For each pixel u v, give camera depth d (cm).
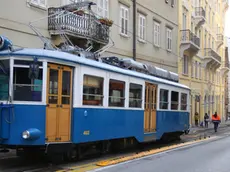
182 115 2008
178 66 3425
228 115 6850
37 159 1152
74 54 1175
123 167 1062
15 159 1155
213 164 1153
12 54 979
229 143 1856
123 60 1506
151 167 1076
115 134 1281
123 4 2400
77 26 1797
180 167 1087
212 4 5100
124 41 2416
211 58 4484
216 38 5478
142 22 2670
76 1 1933
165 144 1853
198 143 1847
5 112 968
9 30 1531
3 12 1502
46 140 980
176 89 1908
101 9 2138
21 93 973
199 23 4156
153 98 1611
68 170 976
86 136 1109
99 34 1981
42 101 977
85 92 1109
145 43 2717
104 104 1213
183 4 3575
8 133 962
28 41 1623
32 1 1642
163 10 3070
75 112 1062
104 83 1214
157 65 2936
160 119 1681
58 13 1666
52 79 1005
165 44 3112
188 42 3447
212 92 5081
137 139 1446
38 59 980
